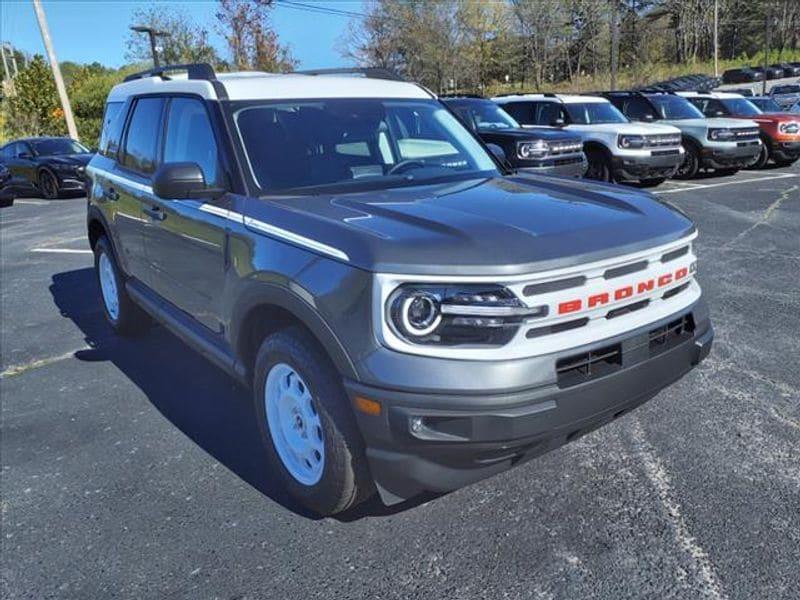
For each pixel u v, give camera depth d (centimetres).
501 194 330
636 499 308
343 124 381
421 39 4841
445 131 425
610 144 1228
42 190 1708
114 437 400
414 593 260
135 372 498
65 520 321
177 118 409
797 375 430
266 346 305
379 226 273
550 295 253
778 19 5819
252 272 308
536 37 5025
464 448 247
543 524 295
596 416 265
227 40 2948
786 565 262
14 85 3422
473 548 282
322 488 289
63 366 518
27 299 719
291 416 310
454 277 242
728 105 1638
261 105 370
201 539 300
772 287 618
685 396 406
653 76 5169
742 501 303
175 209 390
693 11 5634
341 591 263
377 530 298
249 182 337
